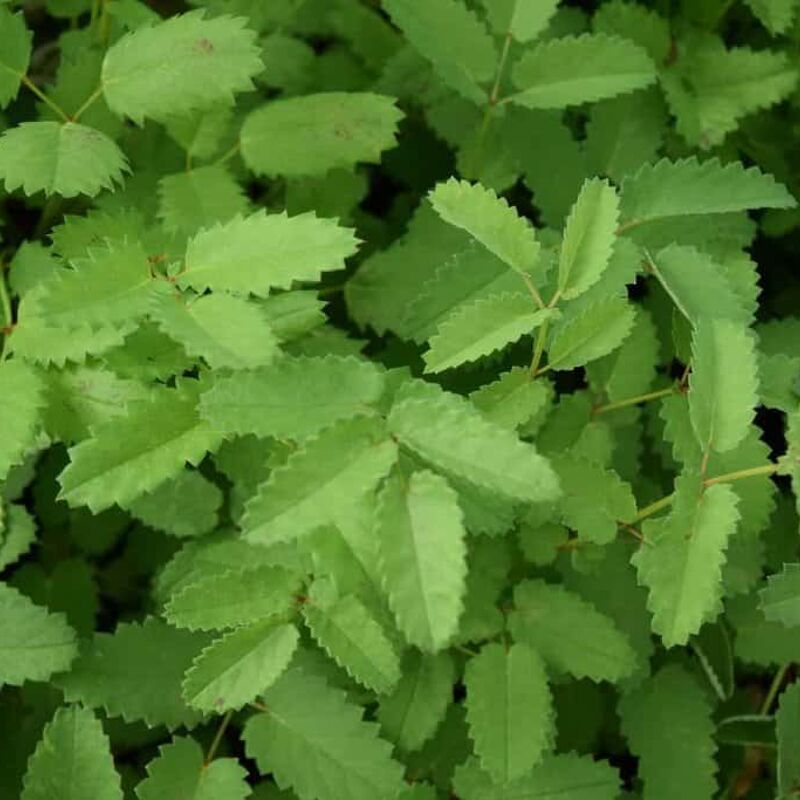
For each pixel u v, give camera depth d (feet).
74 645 2.24
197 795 2.23
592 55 2.41
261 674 2.16
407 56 2.59
